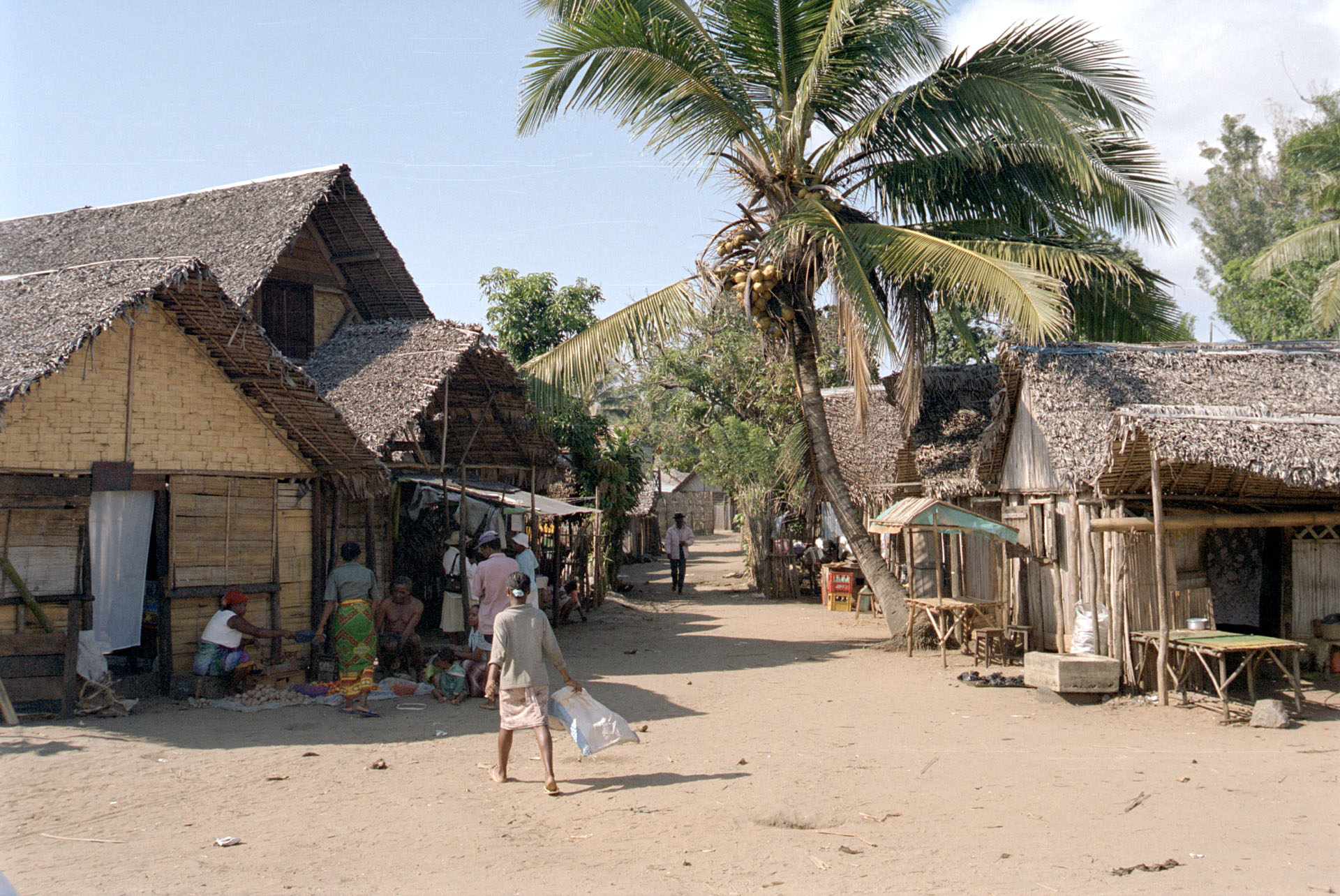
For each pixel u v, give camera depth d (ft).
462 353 46.91
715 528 203.92
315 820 20.49
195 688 33.86
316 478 40.22
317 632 34.60
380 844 18.90
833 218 42.55
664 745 28.07
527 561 41.52
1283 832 19.45
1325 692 35.09
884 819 20.65
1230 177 126.21
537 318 80.94
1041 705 34.06
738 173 47.96
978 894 16.01
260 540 37.86
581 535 64.90
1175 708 32.83
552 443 57.88
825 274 47.29
